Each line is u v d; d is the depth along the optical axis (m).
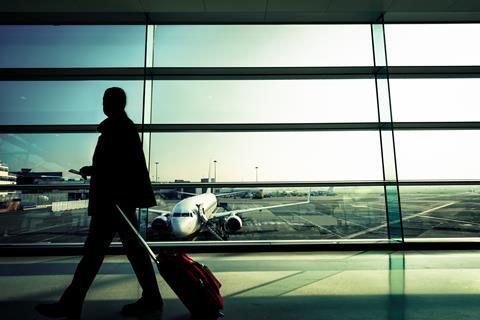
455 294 2.35
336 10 4.42
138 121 4.61
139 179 2.14
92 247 1.96
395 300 2.22
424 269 3.14
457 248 4.12
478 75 4.84
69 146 4.53
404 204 4.41
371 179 4.55
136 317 1.90
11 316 1.95
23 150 4.41
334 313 1.97
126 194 2.05
